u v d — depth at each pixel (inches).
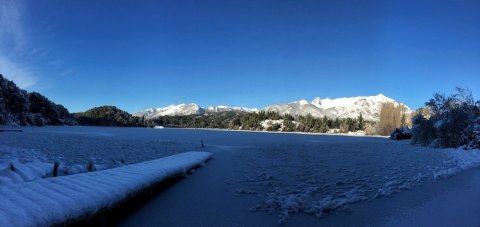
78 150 716.7
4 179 312.7
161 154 669.9
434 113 1018.1
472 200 306.8
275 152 782.5
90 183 273.1
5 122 2625.5
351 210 280.1
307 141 1332.4
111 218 264.7
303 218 264.4
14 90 2886.3
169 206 301.6
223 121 5580.7
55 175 365.1
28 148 737.0
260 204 303.7
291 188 362.6
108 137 1288.1
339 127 3762.3
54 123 3486.7
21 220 183.9
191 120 5723.4
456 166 514.3
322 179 410.6
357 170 479.5
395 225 244.7
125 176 315.9
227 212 283.1
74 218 208.5
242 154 732.0
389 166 520.1
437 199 311.1
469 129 872.3
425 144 1026.7
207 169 501.0
